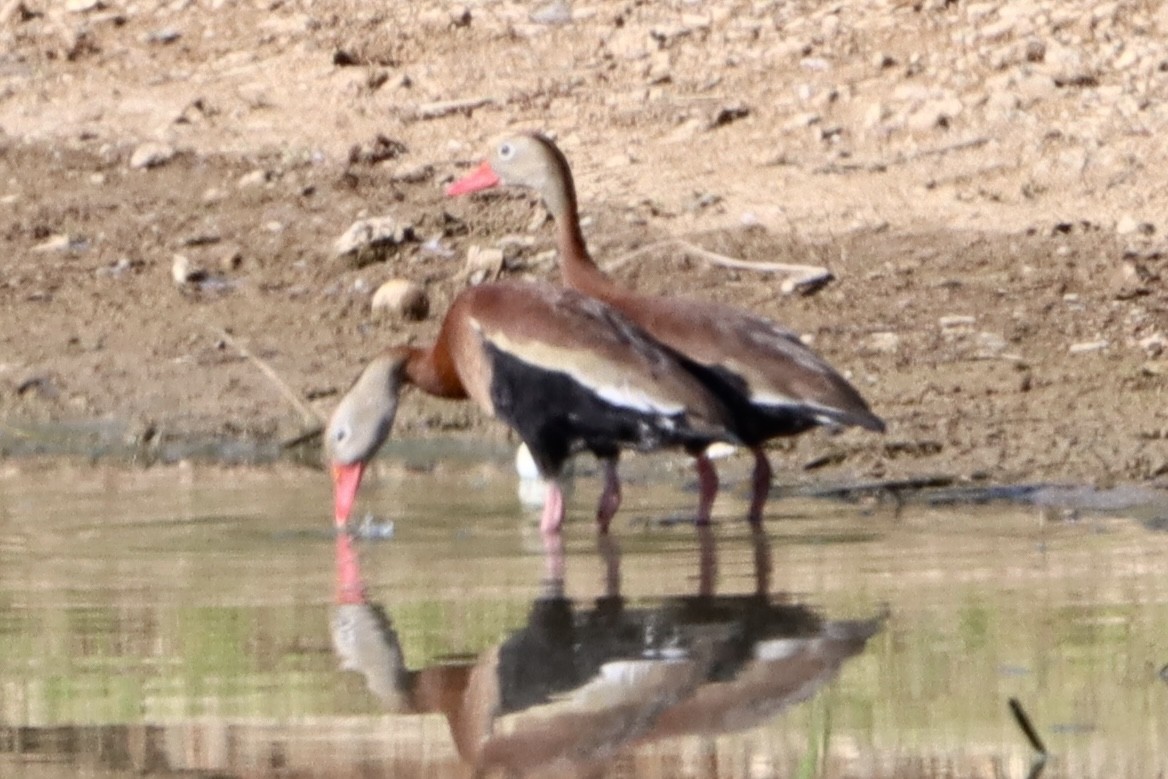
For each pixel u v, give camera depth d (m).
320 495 13.23
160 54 20.02
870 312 16.03
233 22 20.36
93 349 16.02
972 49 19.20
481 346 12.81
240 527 12.30
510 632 9.70
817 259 16.80
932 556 11.22
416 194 18.02
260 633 9.74
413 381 13.23
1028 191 17.66
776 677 8.89
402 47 19.88
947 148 18.19
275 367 15.69
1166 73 18.83
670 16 19.98
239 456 14.45
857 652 9.25
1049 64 18.95
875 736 8.05
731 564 11.16
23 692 8.82
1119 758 7.74
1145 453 13.66
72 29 20.33
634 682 8.85
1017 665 8.95
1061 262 16.69
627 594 10.43
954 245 16.97
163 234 17.58
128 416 15.09
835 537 11.84
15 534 12.09
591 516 12.72
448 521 12.55
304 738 8.16
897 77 18.97
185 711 8.51
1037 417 14.35
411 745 8.05
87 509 12.77
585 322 12.55
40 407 15.23
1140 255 16.72
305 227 17.59
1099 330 15.70
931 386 14.88
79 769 7.81
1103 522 12.12
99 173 18.42
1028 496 12.97
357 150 18.52
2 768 7.82
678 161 18.20
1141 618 9.70
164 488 13.42
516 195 17.95
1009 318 15.88
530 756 7.90
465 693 8.68
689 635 9.60
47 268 17.14
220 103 19.27
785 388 12.42
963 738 7.99
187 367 15.75
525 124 18.78
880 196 17.67
